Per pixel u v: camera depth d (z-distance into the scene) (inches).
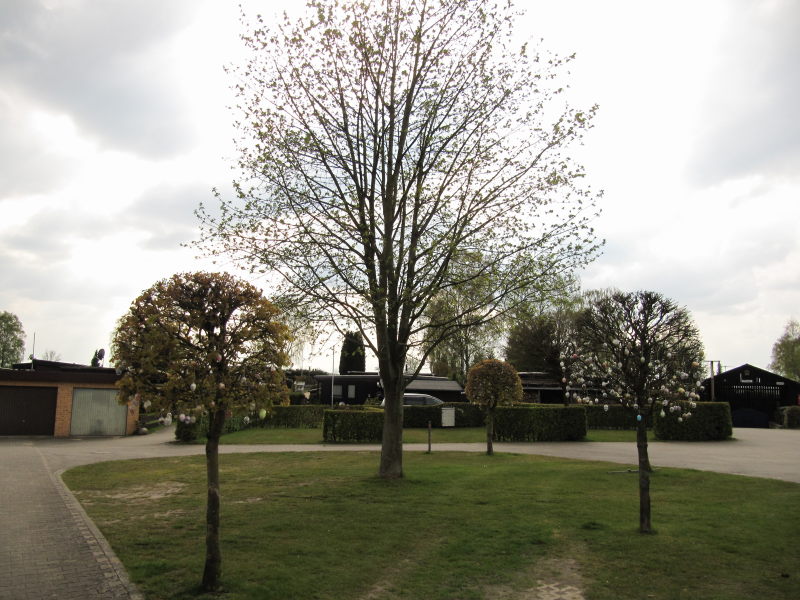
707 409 934.4
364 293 479.5
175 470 591.2
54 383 1096.2
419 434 1074.7
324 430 951.6
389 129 528.4
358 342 554.6
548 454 744.3
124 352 233.3
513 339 1871.3
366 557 279.6
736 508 383.6
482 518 358.3
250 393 244.7
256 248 490.3
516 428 965.8
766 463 633.6
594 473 542.6
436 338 546.9
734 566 265.6
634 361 348.5
